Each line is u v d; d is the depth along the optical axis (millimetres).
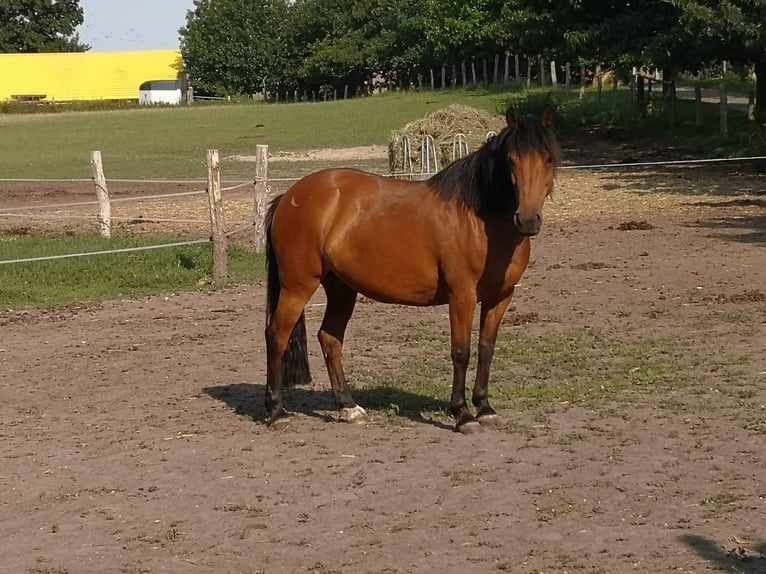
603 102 37375
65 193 23312
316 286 9602
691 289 13219
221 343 12031
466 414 9391
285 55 73500
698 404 9773
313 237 9445
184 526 8180
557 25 26797
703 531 7902
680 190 20547
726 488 8391
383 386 10492
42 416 10109
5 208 20094
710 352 11000
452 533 7965
